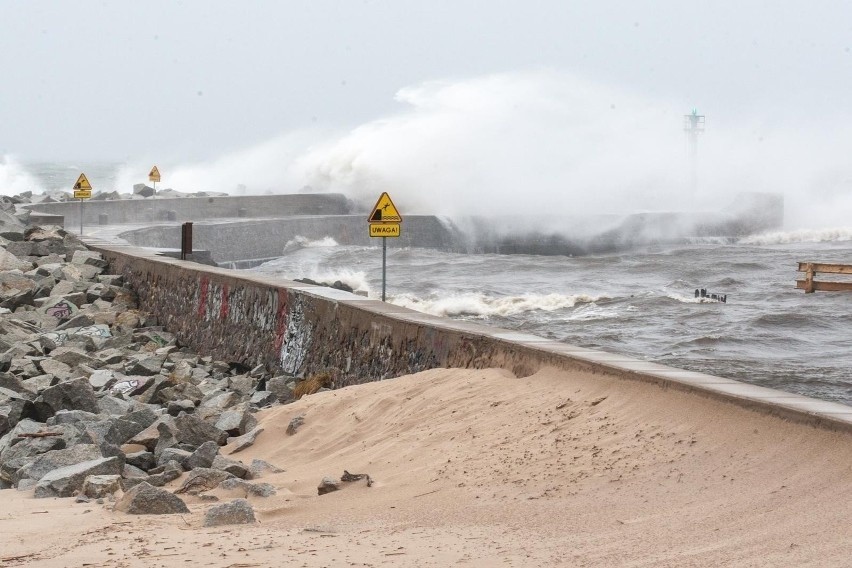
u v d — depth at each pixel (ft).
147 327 168.66
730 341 170.91
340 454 75.05
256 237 324.19
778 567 40.42
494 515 53.72
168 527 58.29
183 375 127.03
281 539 52.90
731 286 250.78
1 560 51.34
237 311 141.28
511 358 80.89
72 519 62.08
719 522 47.03
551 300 222.69
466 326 92.27
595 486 55.36
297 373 119.55
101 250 211.61
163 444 86.38
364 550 49.03
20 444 88.02
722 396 58.39
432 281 264.72
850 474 48.55
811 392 130.41
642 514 50.06
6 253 201.16
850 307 209.87
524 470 60.18
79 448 79.92
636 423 61.62
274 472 73.77
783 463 51.75
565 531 49.21
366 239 367.86
